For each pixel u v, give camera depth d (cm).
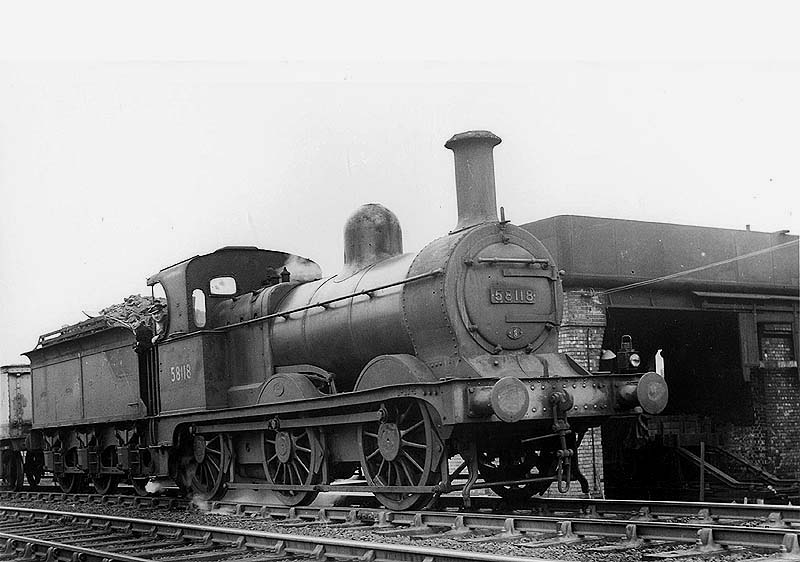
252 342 1453
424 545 911
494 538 927
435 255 1145
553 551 834
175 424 1534
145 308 1741
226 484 1442
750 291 1759
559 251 1531
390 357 1155
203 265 1552
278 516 1251
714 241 1720
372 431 1205
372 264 1296
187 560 917
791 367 1864
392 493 1166
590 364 1529
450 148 1215
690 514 1051
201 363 1484
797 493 1702
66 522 1331
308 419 1271
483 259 1130
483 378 1061
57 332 2020
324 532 1060
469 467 1104
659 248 1641
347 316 1257
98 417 1809
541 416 1079
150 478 1617
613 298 1578
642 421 1160
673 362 2097
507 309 1141
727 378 1966
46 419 2089
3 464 2327
